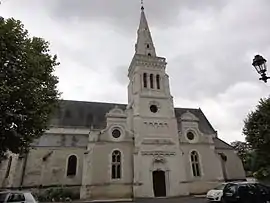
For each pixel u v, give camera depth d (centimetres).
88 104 4209
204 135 3275
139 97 3159
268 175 2945
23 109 1420
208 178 2992
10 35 1368
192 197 2586
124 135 2930
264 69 1066
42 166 3127
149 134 2966
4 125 1330
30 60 1450
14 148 1501
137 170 2700
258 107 2655
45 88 1659
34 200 1356
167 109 3212
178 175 2838
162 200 2378
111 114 3008
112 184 2633
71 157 3334
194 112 4428
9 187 2922
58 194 2711
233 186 1750
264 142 2472
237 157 3638
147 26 3962
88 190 2533
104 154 2752
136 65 3394
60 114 3812
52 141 3397
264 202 1659
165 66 3553
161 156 2872
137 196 2578
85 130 3706
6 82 1305
